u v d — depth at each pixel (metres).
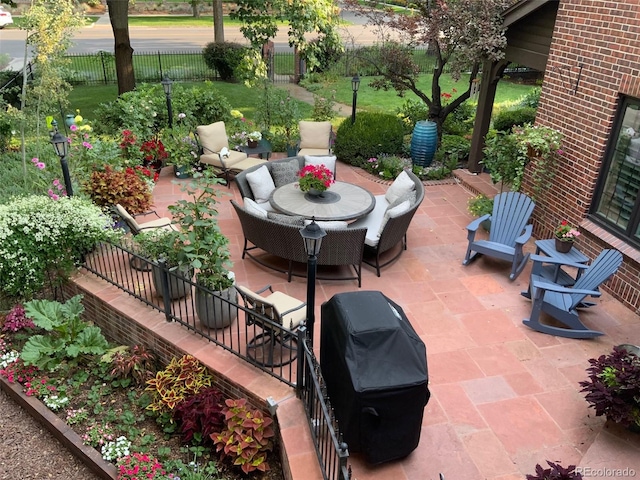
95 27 28.44
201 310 5.41
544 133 7.28
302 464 4.00
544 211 7.79
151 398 5.28
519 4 8.07
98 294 6.16
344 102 16.55
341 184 8.26
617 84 6.14
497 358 5.34
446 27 9.55
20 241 6.05
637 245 6.16
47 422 5.04
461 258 7.31
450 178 10.23
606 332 5.80
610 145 6.47
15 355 5.78
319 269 6.97
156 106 11.32
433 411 4.65
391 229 6.63
